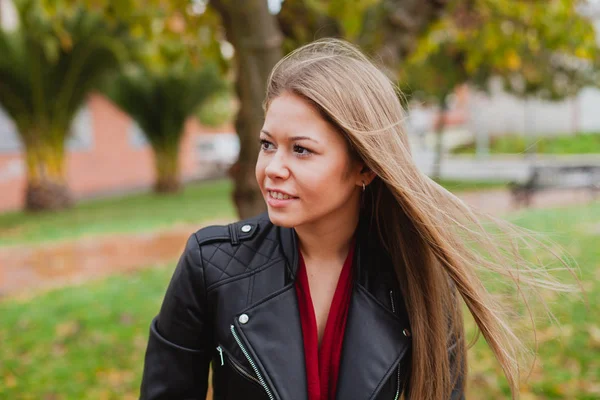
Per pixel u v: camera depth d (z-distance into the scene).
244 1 2.35
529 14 3.95
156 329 1.30
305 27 3.20
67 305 5.42
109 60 13.59
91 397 3.51
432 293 1.28
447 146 20.23
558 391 3.19
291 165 1.09
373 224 1.32
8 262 7.93
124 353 4.20
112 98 16.89
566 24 4.06
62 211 13.95
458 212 1.28
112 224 11.18
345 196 1.16
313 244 1.25
